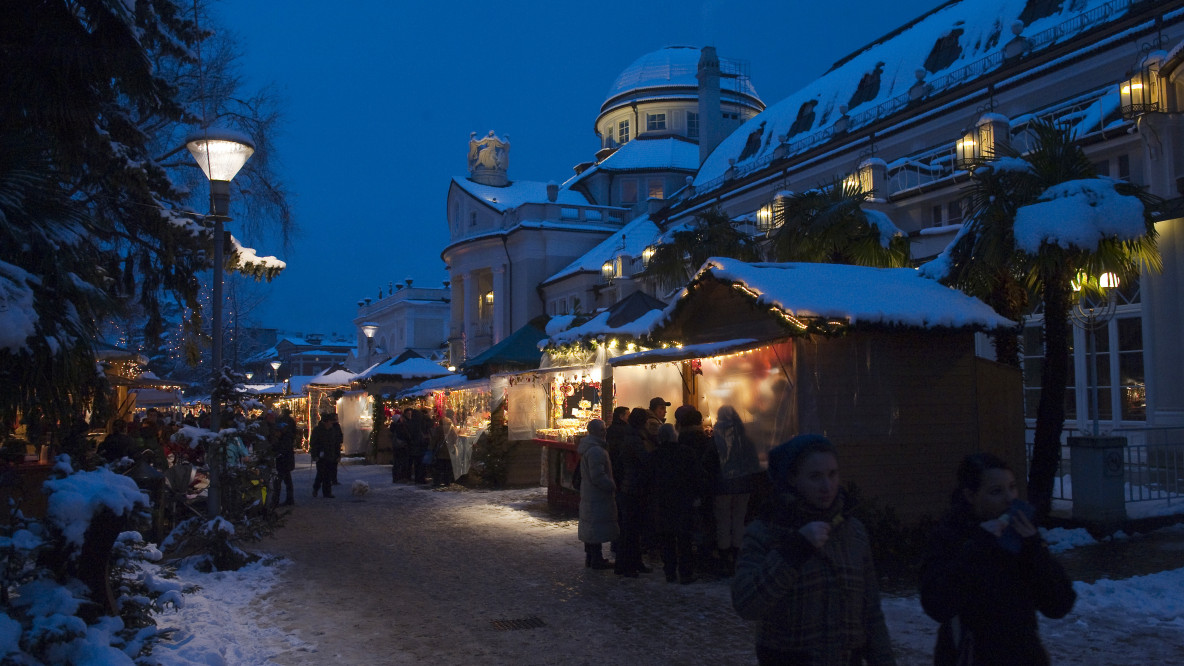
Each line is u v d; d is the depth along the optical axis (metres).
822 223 11.80
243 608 7.03
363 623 6.52
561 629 6.29
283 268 12.45
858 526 2.90
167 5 11.96
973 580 2.69
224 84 13.92
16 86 4.71
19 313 3.93
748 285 8.79
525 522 11.97
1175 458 10.06
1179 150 13.62
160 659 4.86
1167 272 13.45
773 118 33.88
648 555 9.35
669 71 49.72
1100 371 14.90
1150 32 17.11
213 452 8.76
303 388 34.59
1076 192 8.66
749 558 2.78
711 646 5.79
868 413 8.66
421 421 18.75
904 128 23.30
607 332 12.55
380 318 64.88
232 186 14.34
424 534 11.00
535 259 41.94
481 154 48.97
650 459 8.23
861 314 8.34
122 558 5.01
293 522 12.30
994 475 2.78
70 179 6.23
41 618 3.89
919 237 18.41
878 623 2.87
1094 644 5.51
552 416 15.48
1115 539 8.90
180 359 35.19
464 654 5.71
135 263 11.77
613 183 45.75
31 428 4.62
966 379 9.30
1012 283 9.98
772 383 8.85
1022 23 21.98
